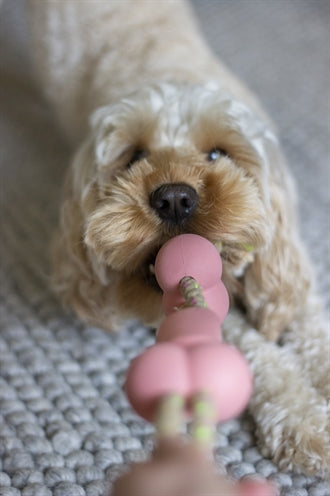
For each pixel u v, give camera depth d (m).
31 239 0.72
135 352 0.60
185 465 0.30
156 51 0.76
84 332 0.62
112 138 0.58
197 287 0.43
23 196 0.78
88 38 0.81
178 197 0.50
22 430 0.54
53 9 0.86
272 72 0.98
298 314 0.61
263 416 0.53
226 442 0.53
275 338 0.59
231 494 0.30
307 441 0.51
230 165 0.55
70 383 0.58
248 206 0.52
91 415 0.55
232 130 0.58
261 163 0.58
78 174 0.60
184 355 0.35
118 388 0.57
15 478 0.51
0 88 0.98
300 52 1.03
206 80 0.70
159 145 0.58
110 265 0.54
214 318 0.38
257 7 1.16
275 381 0.55
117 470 0.52
